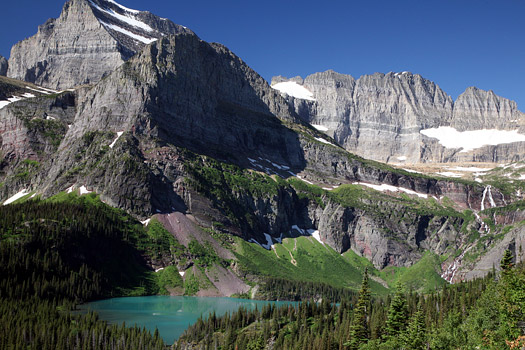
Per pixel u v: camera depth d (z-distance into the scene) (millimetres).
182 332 196375
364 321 160375
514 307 127812
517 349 118875
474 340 134000
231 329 187875
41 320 181250
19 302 198125
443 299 182875
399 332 150500
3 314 182000
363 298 162250
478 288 190125
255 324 195875
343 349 161500
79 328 178750
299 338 174250
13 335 164750
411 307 183000
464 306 167250
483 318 137750
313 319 199250
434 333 144500
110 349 168250
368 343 152375
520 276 133625
